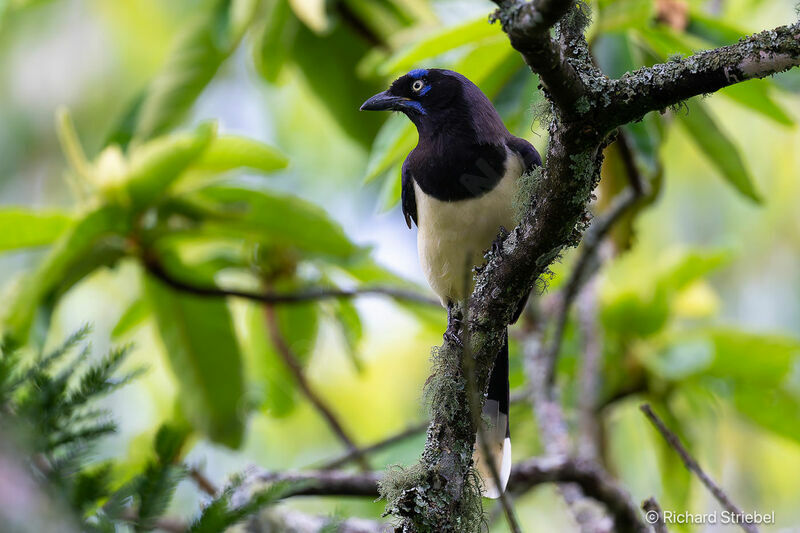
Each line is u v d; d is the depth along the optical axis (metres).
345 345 11.29
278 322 11.19
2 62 14.53
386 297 10.41
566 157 5.50
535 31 4.80
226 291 10.00
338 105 11.81
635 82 5.22
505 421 8.22
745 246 13.50
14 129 14.52
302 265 11.09
